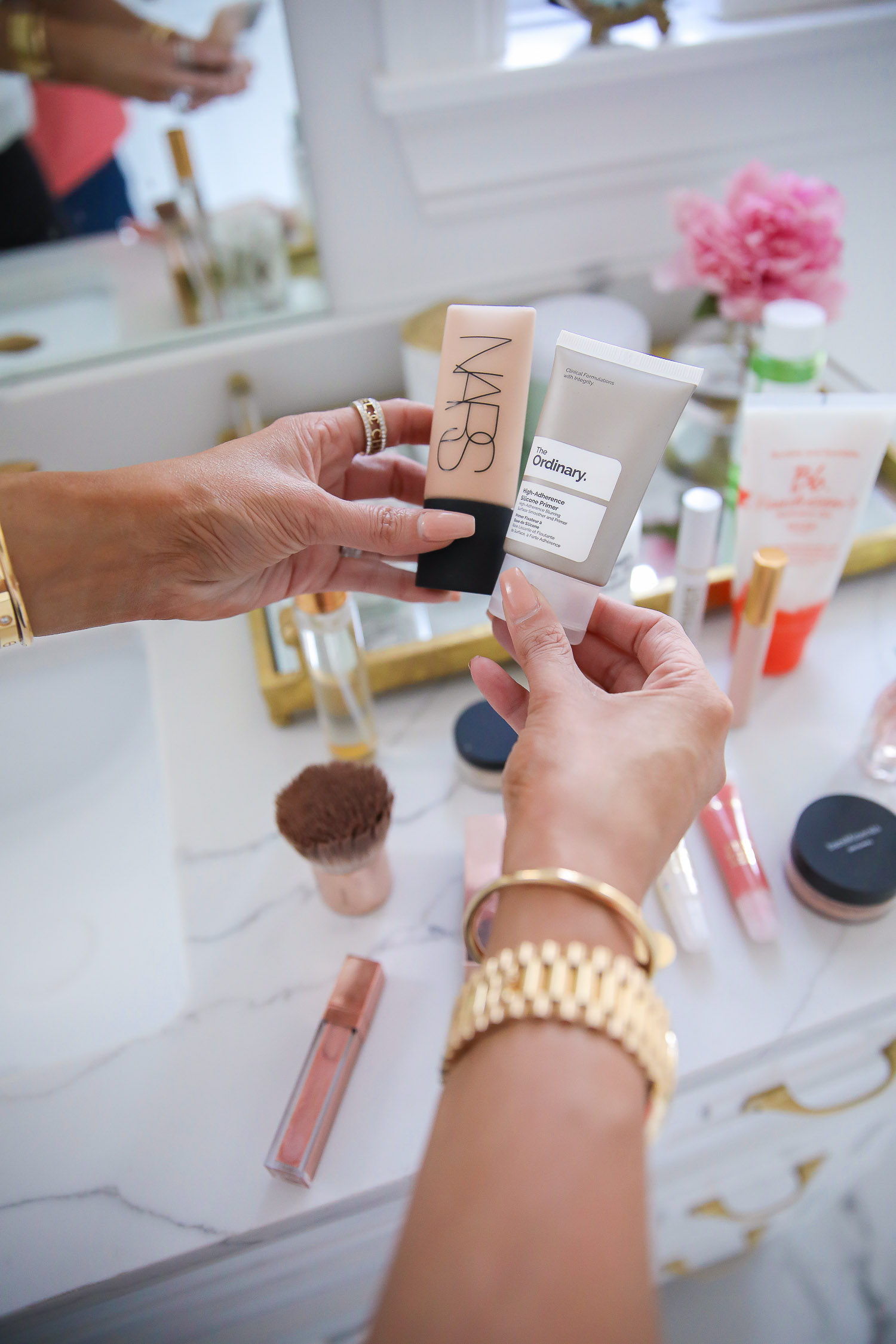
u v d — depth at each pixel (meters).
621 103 0.73
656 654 0.45
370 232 0.77
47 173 0.65
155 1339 0.57
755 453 0.58
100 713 0.74
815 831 0.55
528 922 0.31
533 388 0.59
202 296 0.75
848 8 0.75
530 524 0.46
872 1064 0.62
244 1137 0.48
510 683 0.46
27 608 0.46
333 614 0.56
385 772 0.65
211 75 0.65
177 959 0.59
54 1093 0.50
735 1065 0.51
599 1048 0.28
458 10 0.65
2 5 0.59
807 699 0.68
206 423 0.82
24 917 0.66
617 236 0.83
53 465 0.80
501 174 0.75
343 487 0.60
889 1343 0.89
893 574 0.76
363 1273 0.60
